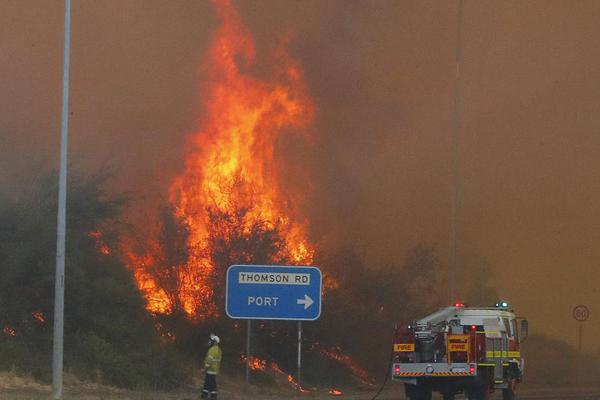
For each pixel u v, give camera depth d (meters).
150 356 107.19
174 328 123.44
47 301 102.50
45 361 95.38
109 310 107.50
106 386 96.56
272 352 132.50
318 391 125.69
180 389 106.06
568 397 108.25
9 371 90.31
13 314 99.69
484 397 86.88
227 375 120.56
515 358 93.19
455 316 91.38
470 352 85.81
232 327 125.69
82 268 105.50
